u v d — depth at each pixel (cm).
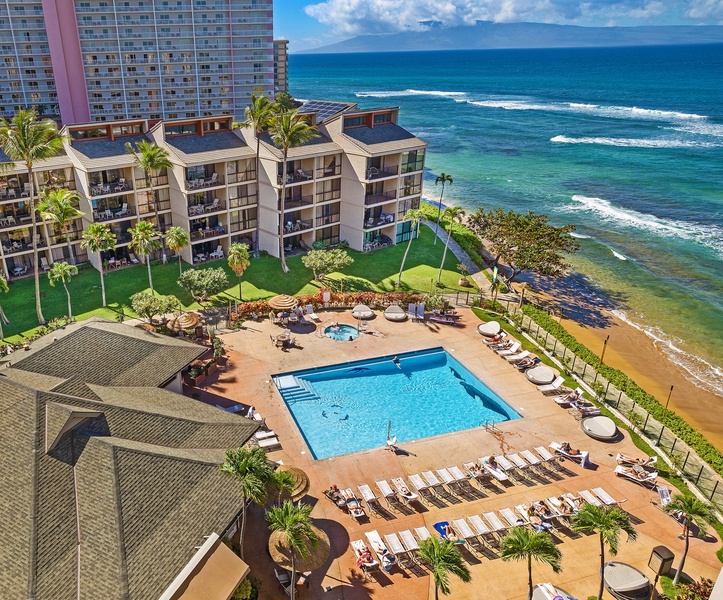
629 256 6606
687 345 4759
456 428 3388
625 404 3619
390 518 2648
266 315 4534
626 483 2914
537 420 3403
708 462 3105
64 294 4825
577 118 17838
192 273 4506
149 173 4888
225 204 5400
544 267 4950
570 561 2438
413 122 17212
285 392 3609
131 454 2277
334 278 5294
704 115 17850
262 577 2317
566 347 4275
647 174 10581
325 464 2983
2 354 3744
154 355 3256
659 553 2344
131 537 2016
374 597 2258
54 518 2041
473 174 10644
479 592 2289
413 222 5466
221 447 2575
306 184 5647
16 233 5000
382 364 4034
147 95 12081
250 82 12900
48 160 4916
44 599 1803
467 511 2702
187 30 11862
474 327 4531
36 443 2241
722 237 7288
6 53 11044
